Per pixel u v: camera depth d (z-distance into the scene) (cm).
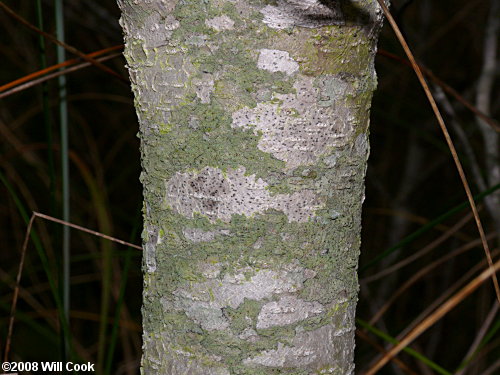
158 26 39
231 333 41
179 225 41
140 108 41
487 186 95
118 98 103
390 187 173
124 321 99
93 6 118
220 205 40
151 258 42
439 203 168
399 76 152
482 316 120
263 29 38
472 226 150
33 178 148
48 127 64
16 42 146
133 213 165
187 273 41
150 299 42
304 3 38
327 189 40
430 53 153
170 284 41
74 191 134
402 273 157
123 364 120
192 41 39
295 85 39
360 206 42
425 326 52
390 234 149
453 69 155
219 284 40
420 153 145
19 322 132
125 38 41
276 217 40
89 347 139
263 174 39
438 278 164
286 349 41
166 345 42
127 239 156
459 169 42
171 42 39
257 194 40
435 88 84
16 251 151
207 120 39
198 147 40
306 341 41
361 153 41
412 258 85
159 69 40
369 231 163
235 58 38
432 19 156
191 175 40
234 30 38
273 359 41
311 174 40
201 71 39
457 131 89
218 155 39
